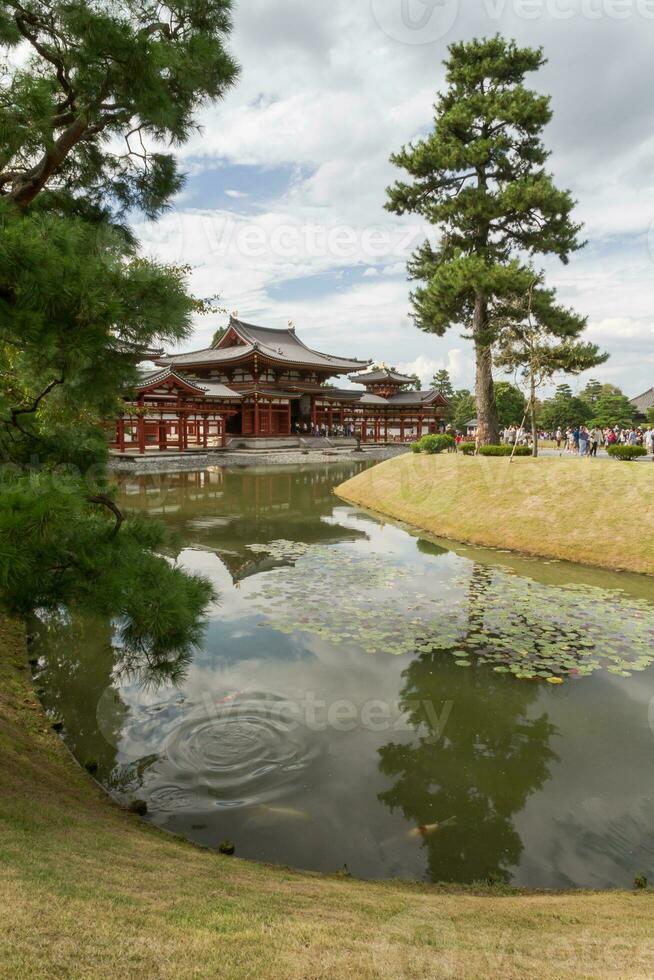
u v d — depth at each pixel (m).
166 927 2.08
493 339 25.89
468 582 11.69
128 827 4.22
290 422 56.38
